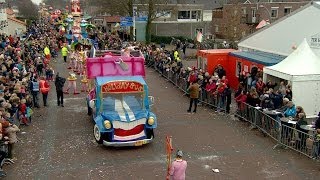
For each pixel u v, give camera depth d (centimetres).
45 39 4031
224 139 1538
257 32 2527
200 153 1387
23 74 2078
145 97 1541
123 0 5306
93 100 1587
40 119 1814
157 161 1320
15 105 1617
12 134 1295
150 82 2788
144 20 5203
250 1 6556
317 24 2000
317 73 1766
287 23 2230
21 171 1234
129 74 1623
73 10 3925
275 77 1959
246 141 1513
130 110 1489
